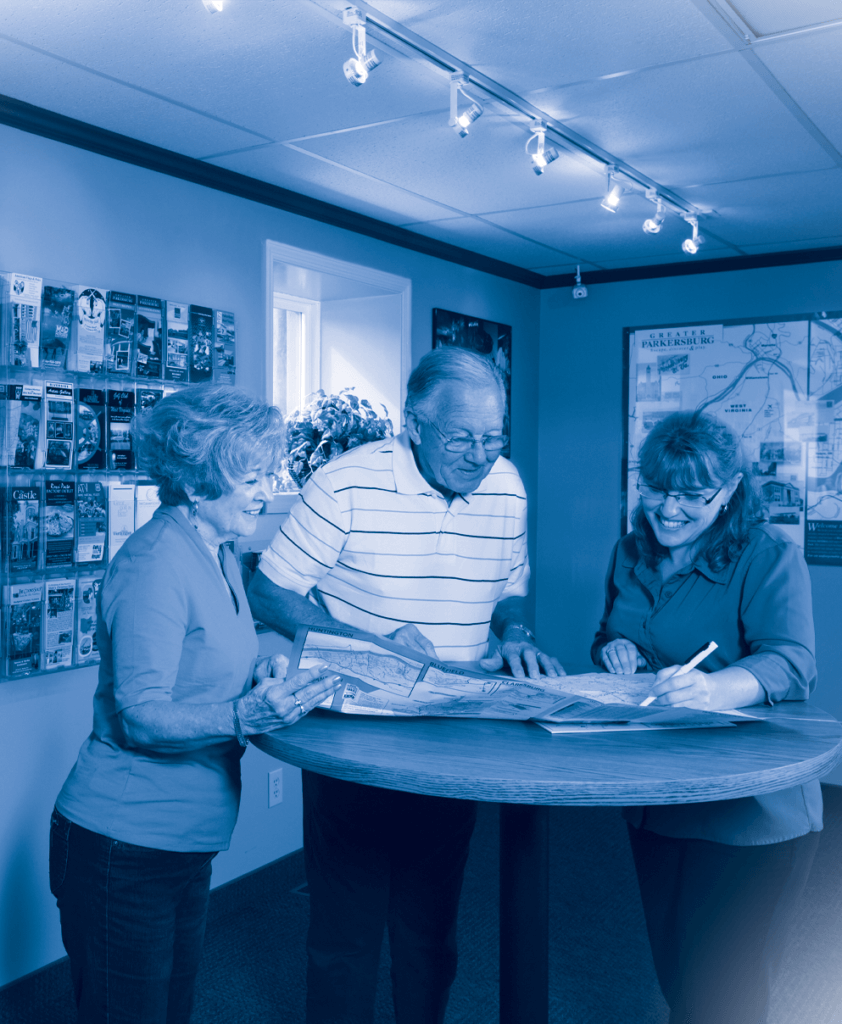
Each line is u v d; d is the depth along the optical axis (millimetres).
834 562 3945
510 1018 1286
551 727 1218
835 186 3047
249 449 1308
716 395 4219
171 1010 1390
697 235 3385
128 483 2557
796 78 2174
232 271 2938
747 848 1343
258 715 1176
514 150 2666
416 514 1606
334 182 2994
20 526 2291
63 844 1290
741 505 1506
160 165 2662
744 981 1375
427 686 1340
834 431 3932
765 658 1359
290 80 2168
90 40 1949
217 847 1350
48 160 2379
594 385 4543
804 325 3990
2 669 2283
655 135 2568
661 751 1123
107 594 1275
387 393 3727
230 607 1360
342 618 1676
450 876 1629
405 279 3688
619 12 1854
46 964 2434
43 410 2334
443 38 1969
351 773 1067
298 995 2311
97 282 2510
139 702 1200
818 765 1105
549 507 4703
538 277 4562
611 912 2770
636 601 1644
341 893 1570
